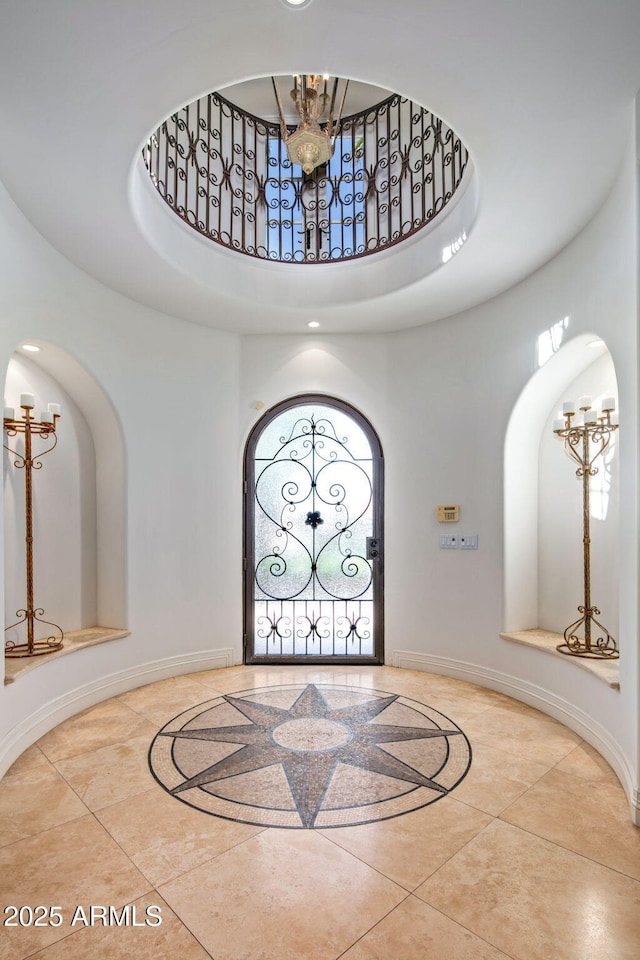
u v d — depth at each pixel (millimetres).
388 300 3990
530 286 3619
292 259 4258
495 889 1869
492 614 3945
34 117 2238
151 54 1975
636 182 2309
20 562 3508
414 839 2152
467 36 1918
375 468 4641
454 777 2643
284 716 3408
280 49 1991
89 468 4051
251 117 4402
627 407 2518
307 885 1889
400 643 4508
